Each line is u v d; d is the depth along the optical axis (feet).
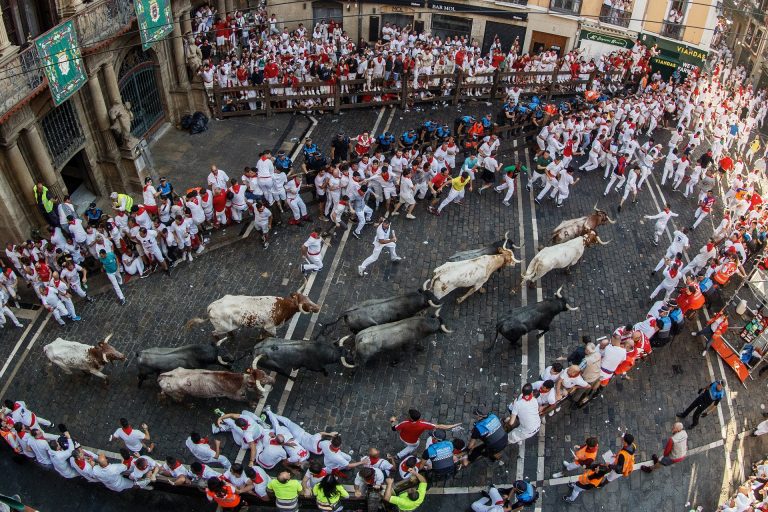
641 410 54.70
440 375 54.95
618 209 79.46
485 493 45.98
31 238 62.64
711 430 54.60
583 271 67.97
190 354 50.03
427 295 56.39
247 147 84.79
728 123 100.17
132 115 73.92
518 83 104.22
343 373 54.39
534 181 80.64
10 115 54.60
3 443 47.44
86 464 42.75
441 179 71.97
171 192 66.54
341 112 95.09
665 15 114.73
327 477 39.58
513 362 56.65
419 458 47.62
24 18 59.41
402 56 99.60
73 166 74.90
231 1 109.19
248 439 44.39
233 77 92.63
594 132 91.50
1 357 54.19
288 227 69.97
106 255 56.24
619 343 50.98
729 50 145.28
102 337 55.98
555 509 47.14
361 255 67.00
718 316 59.77
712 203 75.51
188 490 44.06
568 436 51.67
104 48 66.54
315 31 112.06
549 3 117.80
